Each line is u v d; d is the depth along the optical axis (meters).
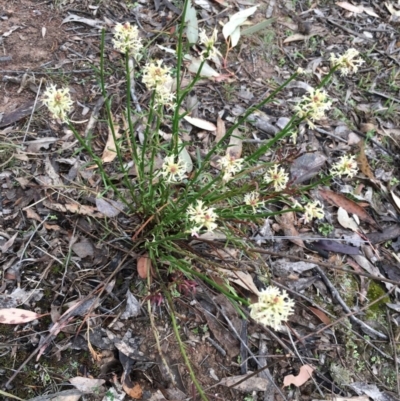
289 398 1.93
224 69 2.86
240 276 2.11
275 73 2.95
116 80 2.58
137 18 2.88
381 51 3.25
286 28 3.17
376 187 2.61
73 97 2.46
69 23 2.75
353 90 3.00
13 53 2.55
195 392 1.84
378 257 2.38
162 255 1.92
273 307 1.32
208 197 1.87
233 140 2.53
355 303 2.23
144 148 1.79
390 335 2.16
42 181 2.16
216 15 3.06
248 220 2.04
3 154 2.20
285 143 2.62
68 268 1.98
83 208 2.09
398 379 2.06
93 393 1.78
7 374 1.74
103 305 1.93
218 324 2.00
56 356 1.80
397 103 3.01
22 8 2.75
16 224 2.04
